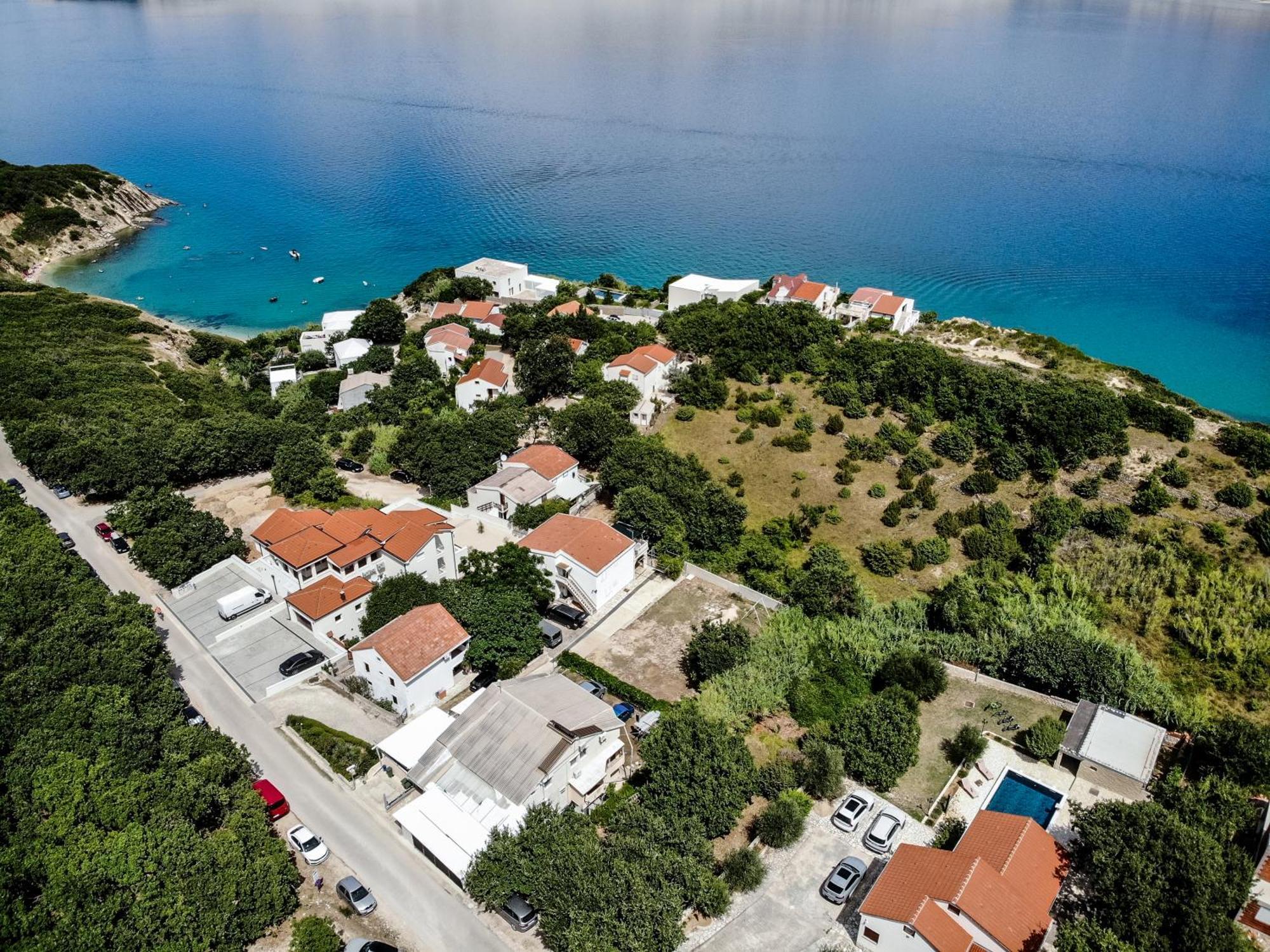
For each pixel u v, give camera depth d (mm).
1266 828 55125
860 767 62219
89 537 95688
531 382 126000
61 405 118500
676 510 94375
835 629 78188
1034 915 49312
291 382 145875
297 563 78625
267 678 74438
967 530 93375
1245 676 73000
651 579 88500
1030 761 65312
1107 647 73250
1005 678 74812
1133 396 107312
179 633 80375
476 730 60344
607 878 50031
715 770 58219
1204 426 105625
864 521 96375
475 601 74562
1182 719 66812
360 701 71688
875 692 73188
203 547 88688
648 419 115500
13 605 71188
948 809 61000
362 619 81250
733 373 123375
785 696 70875
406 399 130000
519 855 52938
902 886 50875
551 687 64562
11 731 59188
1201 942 46625
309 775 64062
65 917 45562
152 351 159500
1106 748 63469
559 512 93750
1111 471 96875
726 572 89438
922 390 112750
